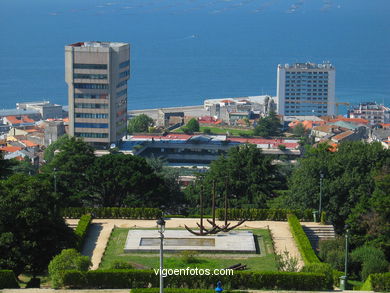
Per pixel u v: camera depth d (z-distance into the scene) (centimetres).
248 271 9512
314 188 14412
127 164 15875
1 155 14638
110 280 9375
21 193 10244
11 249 9981
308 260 10938
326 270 9725
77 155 16275
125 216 13550
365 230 12925
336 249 11825
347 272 11269
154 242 11869
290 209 13612
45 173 16262
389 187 13225
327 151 16538
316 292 9288
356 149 15662
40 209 10238
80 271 9375
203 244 11788
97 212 13512
